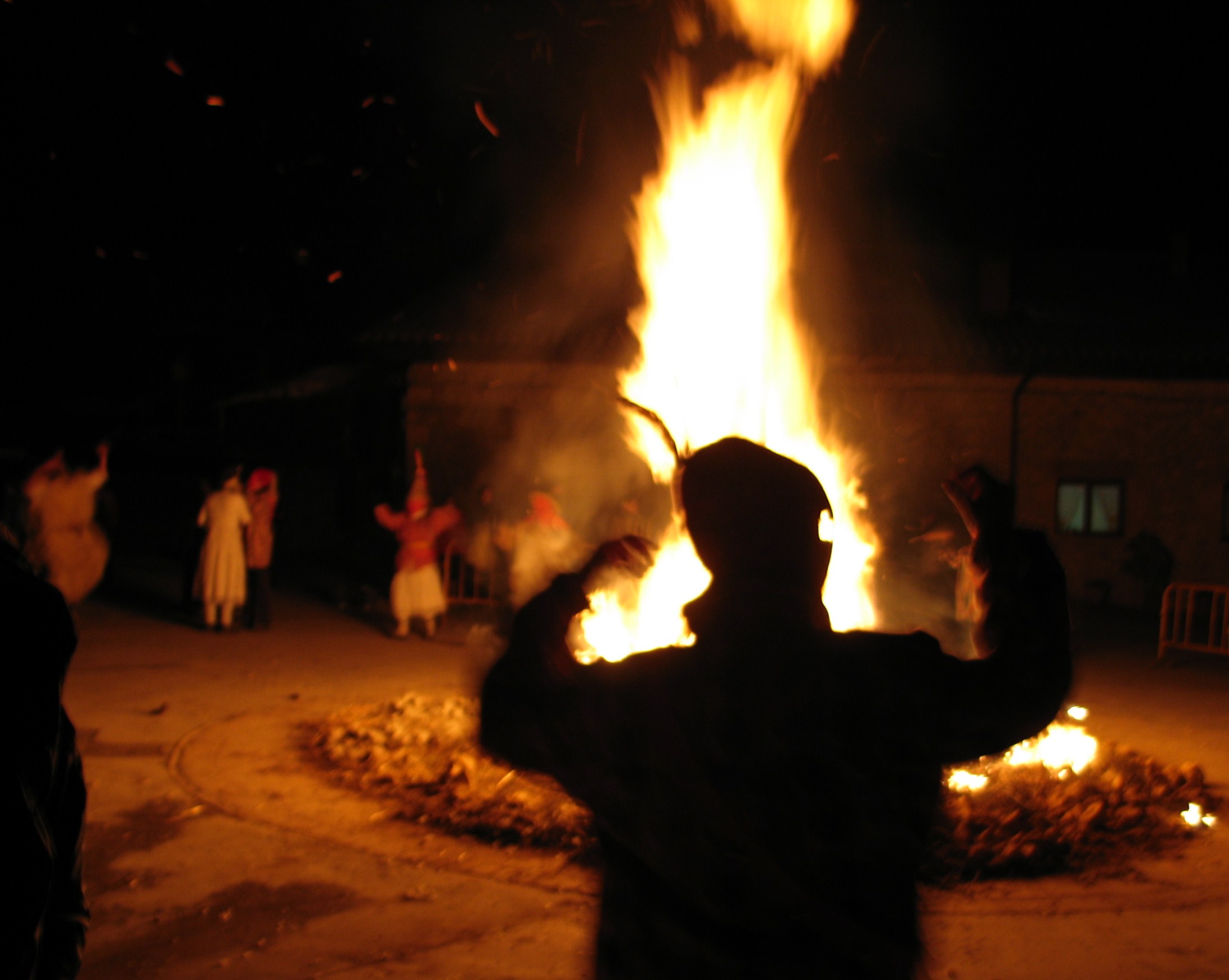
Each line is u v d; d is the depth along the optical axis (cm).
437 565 1333
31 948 140
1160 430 1900
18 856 138
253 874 502
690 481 184
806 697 166
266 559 1348
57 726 151
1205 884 509
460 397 1797
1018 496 1877
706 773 165
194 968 404
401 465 1827
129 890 479
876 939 161
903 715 166
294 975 399
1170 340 1950
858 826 163
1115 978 407
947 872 513
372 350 1809
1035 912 470
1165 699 1020
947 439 1833
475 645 1231
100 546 1263
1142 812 603
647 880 170
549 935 438
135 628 1319
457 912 459
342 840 550
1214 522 1911
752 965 160
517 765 178
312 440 2466
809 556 180
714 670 170
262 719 837
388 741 748
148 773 673
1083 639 1441
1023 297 2142
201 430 2820
